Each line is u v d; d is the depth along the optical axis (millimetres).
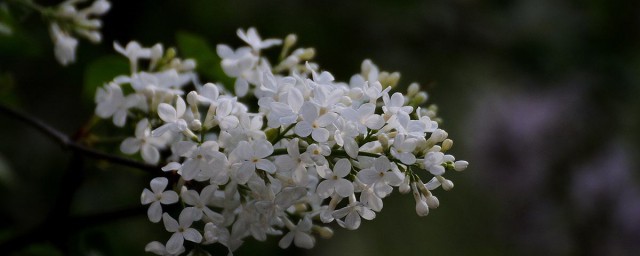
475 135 1674
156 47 725
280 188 629
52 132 748
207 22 1219
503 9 1537
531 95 1672
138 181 1138
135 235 1081
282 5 1274
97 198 1112
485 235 1690
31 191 1148
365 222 1497
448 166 622
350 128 610
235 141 624
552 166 1643
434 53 1465
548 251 1635
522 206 1660
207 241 633
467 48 1507
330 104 612
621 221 1570
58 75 1171
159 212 626
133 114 710
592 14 1603
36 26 1129
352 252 1451
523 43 1562
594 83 1644
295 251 1165
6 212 1075
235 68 710
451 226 1699
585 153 1648
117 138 766
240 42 1248
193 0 1196
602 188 1590
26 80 1169
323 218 629
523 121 1646
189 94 633
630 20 1600
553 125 1641
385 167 605
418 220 1619
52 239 755
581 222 1596
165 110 632
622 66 1616
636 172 1629
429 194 622
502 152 1644
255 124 627
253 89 724
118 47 722
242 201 637
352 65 1318
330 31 1307
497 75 1624
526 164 1647
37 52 915
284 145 637
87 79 791
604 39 1606
